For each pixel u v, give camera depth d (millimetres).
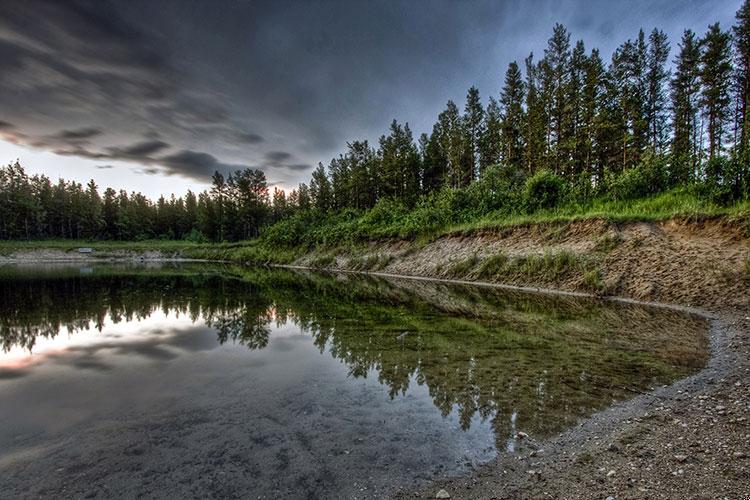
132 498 2906
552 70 36938
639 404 4641
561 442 3805
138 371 5984
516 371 5883
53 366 6246
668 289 11977
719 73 33062
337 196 67625
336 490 3029
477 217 26109
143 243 85062
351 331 8781
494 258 19422
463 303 12820
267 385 5355
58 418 4293
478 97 46438
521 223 20688
